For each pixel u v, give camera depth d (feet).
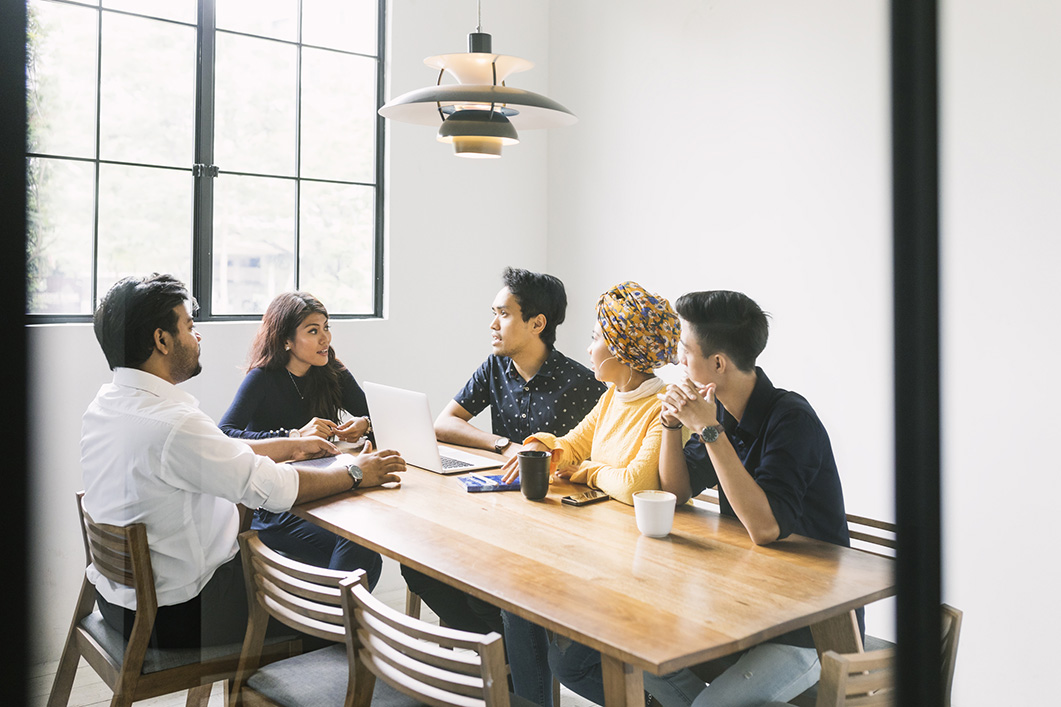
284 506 5.57
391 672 4.15
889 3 2.59
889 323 2.65
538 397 7.63
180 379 5.58
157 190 8.26
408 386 9.70
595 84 9.87
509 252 10.40
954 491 6.01
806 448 4.88
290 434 7.49
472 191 10.06
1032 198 5.64
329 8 9.23
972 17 5.86
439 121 6.11
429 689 3.95
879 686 4.09
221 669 5.41
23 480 2.47
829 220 7.56
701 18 8.59
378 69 9.57
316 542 7.07
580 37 10.05
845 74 7.43
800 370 7.76
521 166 10.40
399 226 9.57
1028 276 5.67
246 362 8.55
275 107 8.97
